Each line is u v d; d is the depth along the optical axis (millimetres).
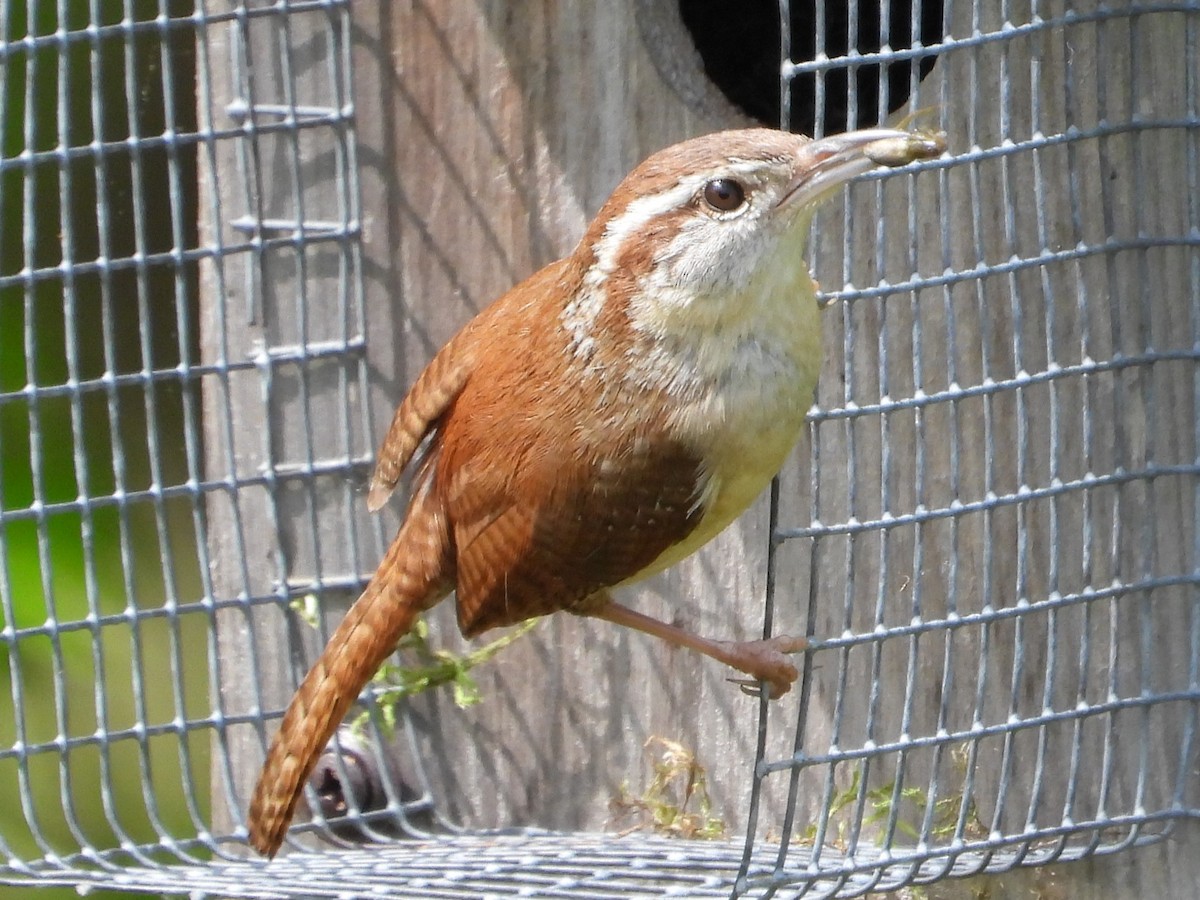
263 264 9523
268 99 9508
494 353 8445
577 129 9391
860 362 9062
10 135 10930
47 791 10789
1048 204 8914
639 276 8078
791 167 7883
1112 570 8891
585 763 9648
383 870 8539
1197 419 8891
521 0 9391
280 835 8406
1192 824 8969
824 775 9336
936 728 9164
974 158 8555
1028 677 9070
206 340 9688
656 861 8492
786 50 8086
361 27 9469
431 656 9680
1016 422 8953
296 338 9617
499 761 9703
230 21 9422
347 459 9586
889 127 8852
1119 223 8867
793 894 8422
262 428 9617
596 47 9352
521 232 9461
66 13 9430
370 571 9688
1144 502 8945
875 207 8992
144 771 9406
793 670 8484
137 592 10266
